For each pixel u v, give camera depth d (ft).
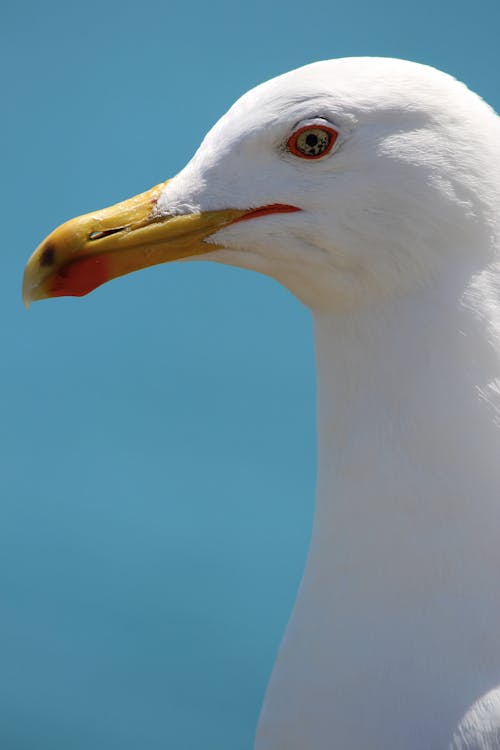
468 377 5.05
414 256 5.06
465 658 5.03
